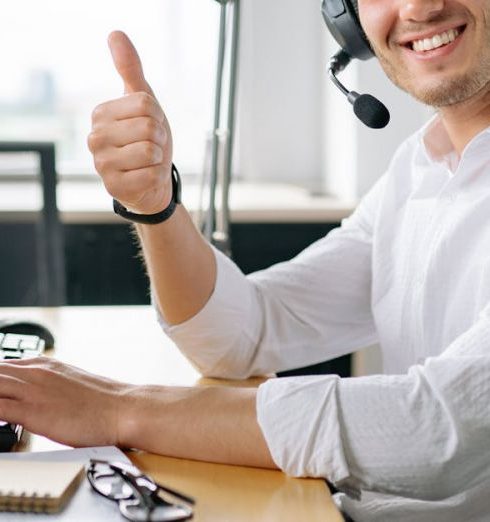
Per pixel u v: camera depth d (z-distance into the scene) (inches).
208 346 58.2
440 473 41.2
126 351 62.7
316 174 145.4
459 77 53.1
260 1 141.2
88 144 48.8
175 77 146.6
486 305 49.7
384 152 123.3
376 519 47.3
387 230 60.7
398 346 59.4
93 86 145.7
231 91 77.5
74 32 144.5
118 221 120.7
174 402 44.9
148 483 38.0
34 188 138.8
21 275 125.8
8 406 44.5
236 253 118.1
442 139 59.1
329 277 63.9
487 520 44.8
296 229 118.2
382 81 122.0
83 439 44.2
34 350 55.6
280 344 61.8
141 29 145.3
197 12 145.6
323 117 142.3
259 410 43.2
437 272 54.4
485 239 52.5
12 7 143.3
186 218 57.0
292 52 142.7
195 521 36.9
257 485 41.1
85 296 122.1
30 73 144.7
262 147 144.4
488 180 53.6
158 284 57.3
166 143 50.1
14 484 37.0
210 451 43.5
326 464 41.6
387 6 55.2
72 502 36.9
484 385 41.4
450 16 52.5
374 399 42.3
